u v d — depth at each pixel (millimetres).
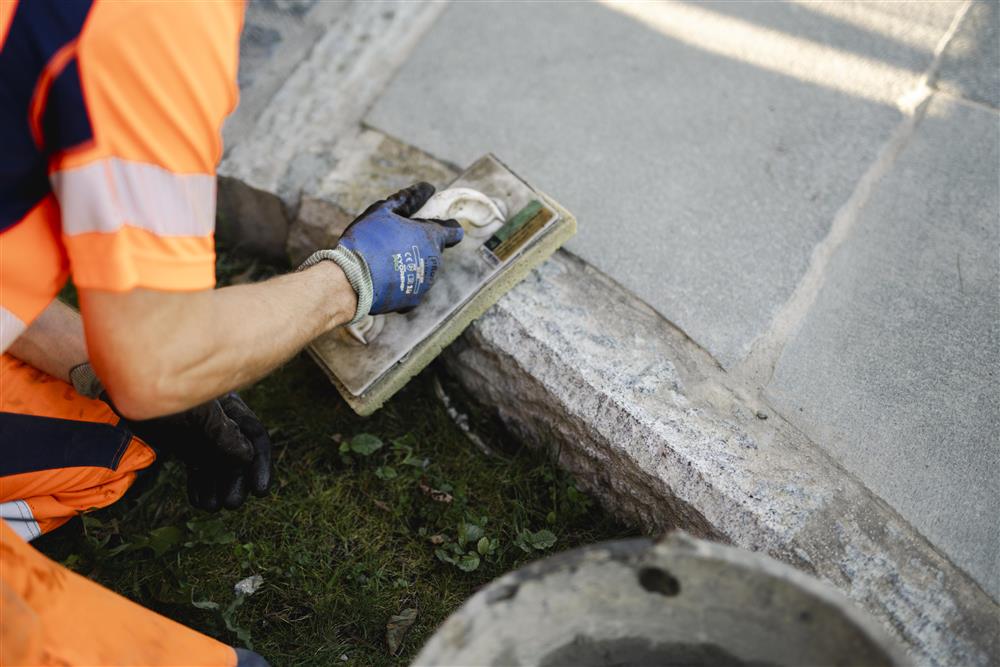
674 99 2104
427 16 2377
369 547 1764
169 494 1840
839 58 2113
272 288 1318
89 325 1042
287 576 1722
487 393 1907
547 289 1863
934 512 1540
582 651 1060
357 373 1760
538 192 1839
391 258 1562
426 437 1918
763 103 2066
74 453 1462
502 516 1797
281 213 2141
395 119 2189
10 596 1023
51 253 1108
